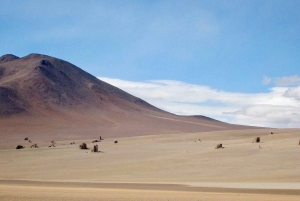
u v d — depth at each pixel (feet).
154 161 254.27
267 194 117.91
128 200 92.07
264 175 190.80
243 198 102.06
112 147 378.94
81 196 100.58
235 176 192.95
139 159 273.13
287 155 239.50
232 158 244.63
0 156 329.93
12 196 97.81
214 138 479.41
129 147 368.07
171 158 261.44
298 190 132.26
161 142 447.42
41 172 237.66
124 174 216.74
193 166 228.63
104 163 264.11
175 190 132.26
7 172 240.73
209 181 177.47
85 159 288.30
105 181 186.60
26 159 304.91
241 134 508.12
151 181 183.32
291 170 200.44
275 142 314.14
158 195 107.45
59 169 248.11
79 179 201.87
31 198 93.97
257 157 240.94
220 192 124.57
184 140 466.29
